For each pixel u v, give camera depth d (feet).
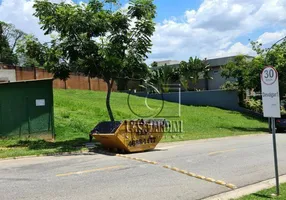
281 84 84.84
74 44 48.34
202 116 97.45
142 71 51.98
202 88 174.09
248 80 92.17
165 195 22.79
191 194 23.09
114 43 48.60
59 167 33.17
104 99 103.86
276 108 21.39
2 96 52.95
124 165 33.88
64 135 56.70
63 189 24.29
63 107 77.10
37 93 54.75
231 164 34.30
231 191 23.94
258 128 88.58
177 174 29.43
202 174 29.45
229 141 57.82
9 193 23.39
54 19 46.01
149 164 34.35
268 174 29.50
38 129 54.49
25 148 46.29
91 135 45.96
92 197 22.21
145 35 50.29
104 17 47.34
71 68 52.03
